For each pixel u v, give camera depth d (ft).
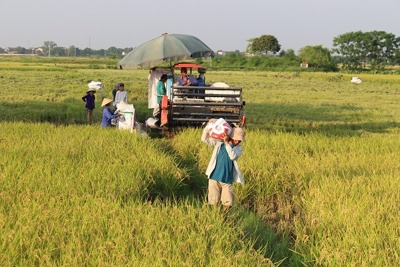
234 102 54.39
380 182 29.78
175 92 54.29
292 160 38.70
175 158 41.65
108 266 17.21
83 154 35.96
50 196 24.50
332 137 50.72
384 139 49.47
